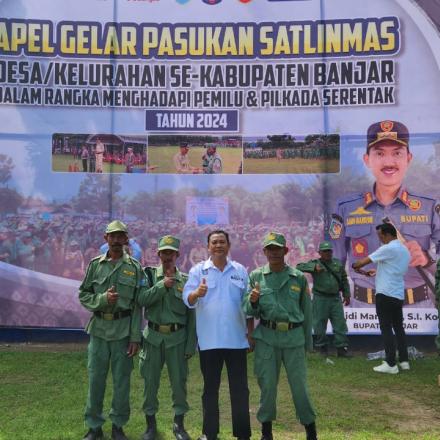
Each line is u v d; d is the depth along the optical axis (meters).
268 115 9.67
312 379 7.56
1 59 9.70
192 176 9.70
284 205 9.61
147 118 9.73
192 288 5.00
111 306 5.16
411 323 9.30
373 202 9.48
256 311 4.91
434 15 9.48
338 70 9.61
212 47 9.74
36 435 5.36
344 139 9.56
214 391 4.89
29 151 9.66
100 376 5.17
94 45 9.76
